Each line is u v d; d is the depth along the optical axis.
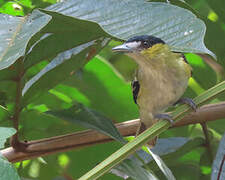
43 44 3.06
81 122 3.08
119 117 3.16
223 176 3.06
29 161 3.14
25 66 3.06
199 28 3.02
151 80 3.14
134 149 3.02
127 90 3.15
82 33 3.06
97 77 3.15
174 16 3.03
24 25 3.01
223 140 3.07
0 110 3.06
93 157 3.12
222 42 3.13
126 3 3.03
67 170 3.13
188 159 3.14
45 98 3.14
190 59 3.16
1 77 3.06
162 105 3.15
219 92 3.04
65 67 3.08
